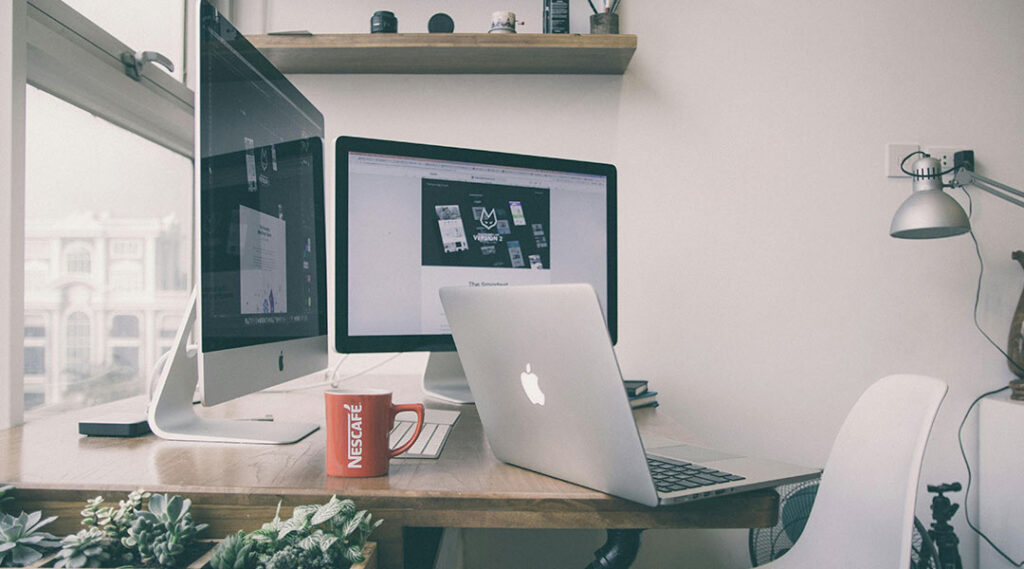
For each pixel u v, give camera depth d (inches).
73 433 36.3
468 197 49.4
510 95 70.9
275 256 39.2
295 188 43.4
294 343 42.0
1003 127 74.1
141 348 58.6
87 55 46.4
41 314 45.6
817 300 72.5
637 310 71.4
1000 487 69.2
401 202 47.1
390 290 46.6
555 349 24.5
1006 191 72.7
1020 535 66.8
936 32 73.7
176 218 64.6
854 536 35.3
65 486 25.3
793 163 72.5
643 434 38.4
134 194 57.3
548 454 27.3
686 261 71.7
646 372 71.5
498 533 68.9
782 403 72.2
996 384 73.4
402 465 29.9
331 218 69.2
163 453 31.2
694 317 71.7
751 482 26.1
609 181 55.2
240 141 34.4
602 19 66.6
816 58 72.7
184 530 23.2
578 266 53.6
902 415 35.1
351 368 68.7
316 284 47.3
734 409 71.9
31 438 34.9
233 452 31.6
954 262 73.4
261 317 36.7
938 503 61.6
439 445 33.1
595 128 71.3
